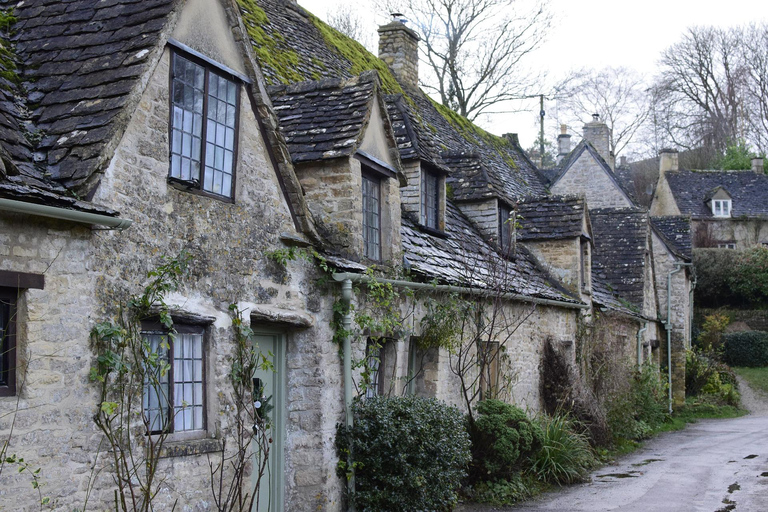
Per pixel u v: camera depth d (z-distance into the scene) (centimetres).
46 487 548
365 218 996
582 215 1725
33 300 548
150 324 663
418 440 904
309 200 943
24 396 538
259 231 787
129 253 625
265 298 791
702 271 4178
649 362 2488
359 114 957
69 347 570
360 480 897
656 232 2956
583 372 1695
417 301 1066
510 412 1148
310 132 957
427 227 1235
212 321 716
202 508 692
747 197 4872
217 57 749
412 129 1251
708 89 5238
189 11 712
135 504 586
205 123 726
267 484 847
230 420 730
